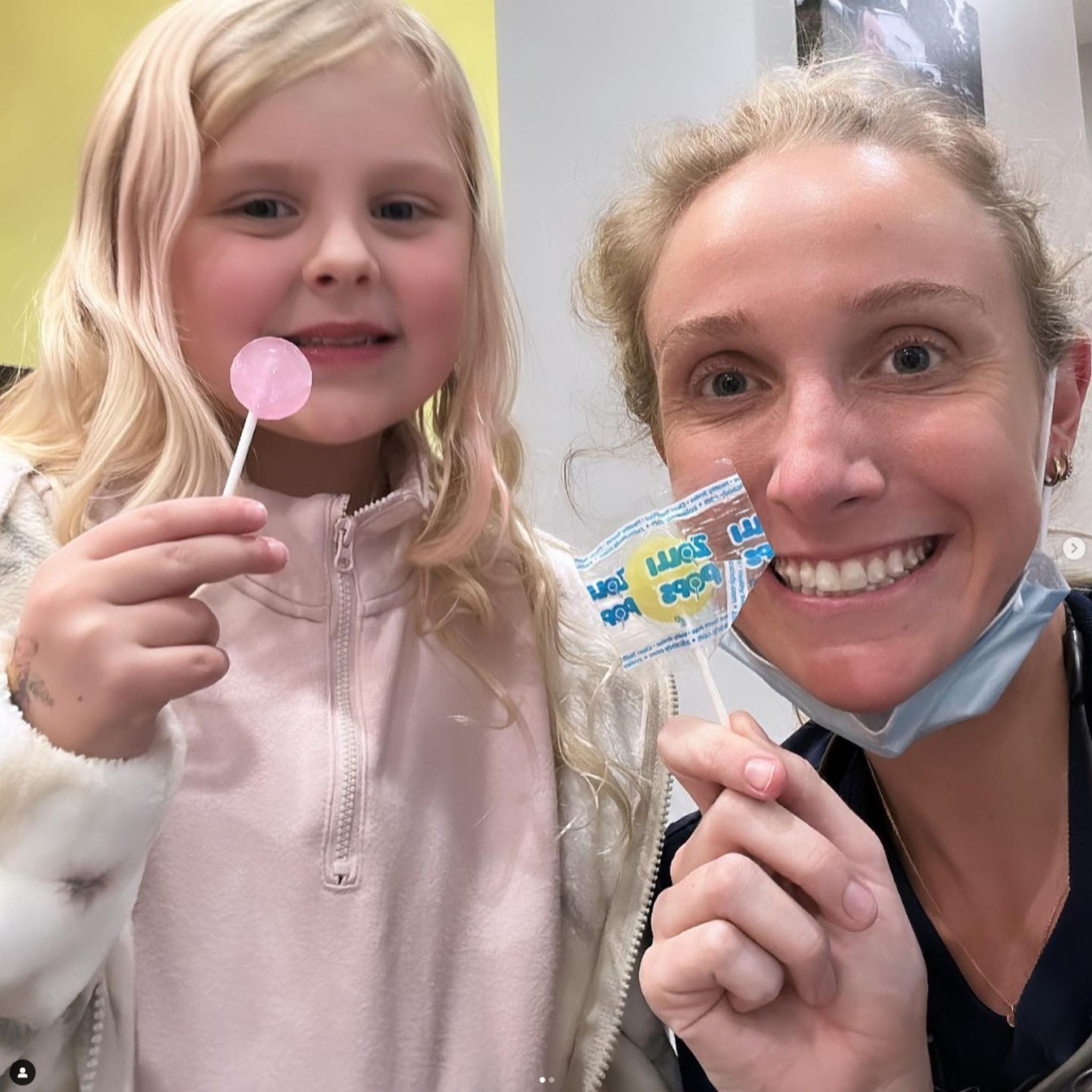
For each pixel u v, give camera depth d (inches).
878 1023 26.5
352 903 29.7
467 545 35.5
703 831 27.2
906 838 35.9
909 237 28.0
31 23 59.2
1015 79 73.2
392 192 32.4
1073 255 34.1
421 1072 29.9
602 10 69.2
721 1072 27.1
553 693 36.2
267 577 32.4
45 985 24.1
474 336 37.6
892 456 28.2
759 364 29.8
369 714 32.1
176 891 29.0
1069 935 30.0
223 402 32.9
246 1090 27.8
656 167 36.0
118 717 23.4
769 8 64.9
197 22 32.1
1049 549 40.2
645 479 55.0
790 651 30.6
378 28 32.7
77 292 33.5
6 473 30.8
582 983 33.3
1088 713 32.2
